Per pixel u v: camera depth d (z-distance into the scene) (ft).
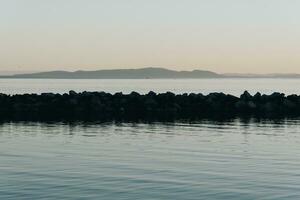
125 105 208.85
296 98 214.07
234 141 111.55
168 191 62.49
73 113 195.31
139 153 93.86
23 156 89.45
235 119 170.81
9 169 76.54
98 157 88.74
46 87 612.70
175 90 497.46
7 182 67.10
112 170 76.07
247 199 58.90
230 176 71.87
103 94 221.66
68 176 71.20
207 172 74.84
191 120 165.99
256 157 89.20
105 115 186.09
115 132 129.39
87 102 209.46
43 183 66.54
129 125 148.15
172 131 132.16
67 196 59.77
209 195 60.70
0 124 150.30
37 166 79.20
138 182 67.51
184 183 67.05
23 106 209.77
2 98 214.69
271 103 209.26
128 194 60.90
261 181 68.44
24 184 65.92
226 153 93.91
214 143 108.27
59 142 109.40
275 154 92.73
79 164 81.30
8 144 105.81
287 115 188.85
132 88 565.12
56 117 176.86
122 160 85.66
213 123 155.63
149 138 117.08
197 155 91.56
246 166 80.12
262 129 138.10
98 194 60.80
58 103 210.38
